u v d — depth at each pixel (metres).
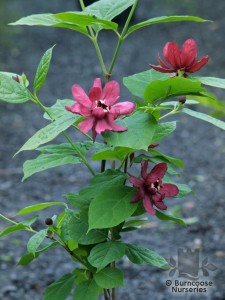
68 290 1.06
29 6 6.21
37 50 4.98
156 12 5.99
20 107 3.85
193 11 5.85
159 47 5.04
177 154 3.17
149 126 0.84
